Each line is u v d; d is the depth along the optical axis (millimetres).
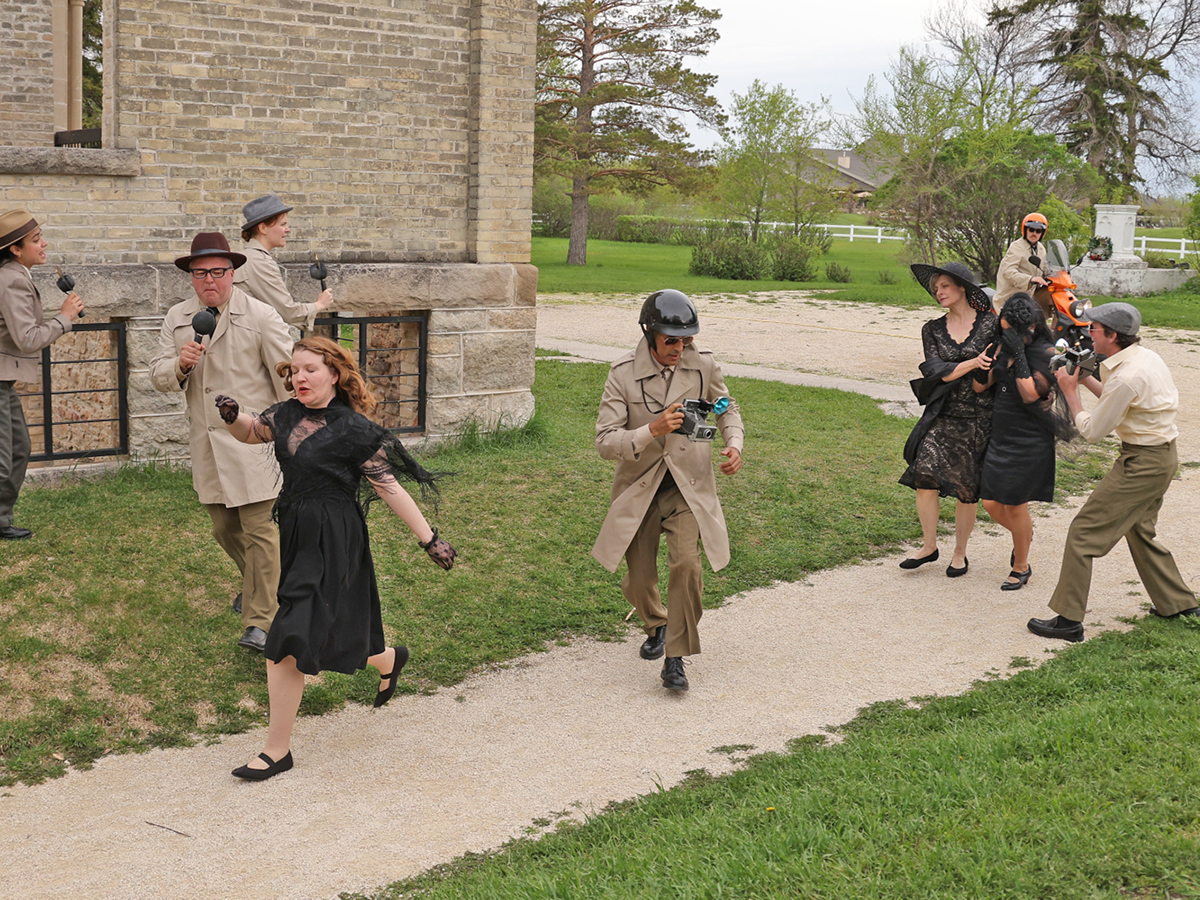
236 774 4441
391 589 6535
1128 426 5840
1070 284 6145
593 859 3549
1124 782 3664
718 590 6820
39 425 8328
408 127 9312
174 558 6500
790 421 11758
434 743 4812
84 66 32688
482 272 9680
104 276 7887
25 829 4023
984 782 3799
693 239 48875
